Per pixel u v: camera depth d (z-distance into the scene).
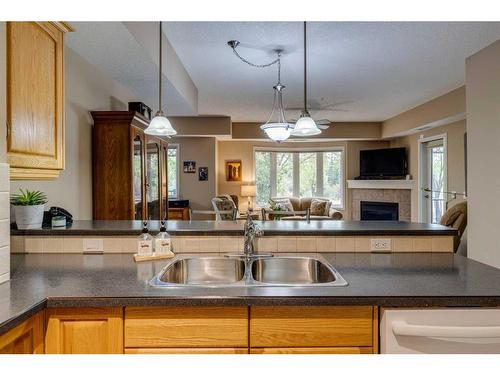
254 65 3.72
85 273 1.51
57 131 1.77
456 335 1.13
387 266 1.63
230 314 1.22
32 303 1.12
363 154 7.77
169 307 1.21
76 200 2.59
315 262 1.78
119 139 2.77
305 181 8.47
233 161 7.85
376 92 4.94
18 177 1.56
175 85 3.36
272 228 2.03
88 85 2.78
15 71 1.45
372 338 1.21
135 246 1.95
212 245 1.95
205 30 2.86
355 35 2.95
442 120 5.25
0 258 1.34
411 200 6.90
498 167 3.04
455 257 1.84
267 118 6.84
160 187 3.74
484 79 3.23
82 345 1.20
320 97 5.20
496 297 1.20
